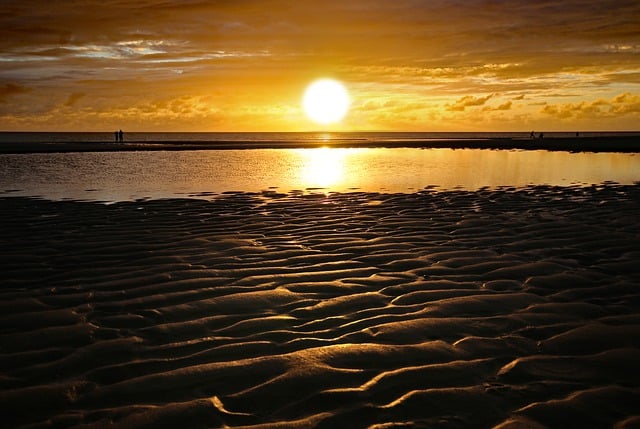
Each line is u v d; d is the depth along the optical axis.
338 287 4.79
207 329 3.76
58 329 3.76
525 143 44.69
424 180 14.92
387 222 8.23
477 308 4.22
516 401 2.74
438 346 3.45
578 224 7.95
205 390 2.87
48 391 2.86
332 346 3.45
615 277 5.10
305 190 12.50
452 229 7.64
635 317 4.02
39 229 7.65
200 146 38.66
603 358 3.28
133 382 2.96
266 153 30.92
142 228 7.75
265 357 3.28
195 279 5.05
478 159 25.03
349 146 42.38
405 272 5.32
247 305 4.29
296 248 6.42
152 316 4.03
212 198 11.06
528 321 3.93
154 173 17.11
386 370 3.10
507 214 8.93
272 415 2.62
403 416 2.60
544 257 5.93
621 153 29.81
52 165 20.03
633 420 2.56
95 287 4.80
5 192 11.89
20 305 4.29
